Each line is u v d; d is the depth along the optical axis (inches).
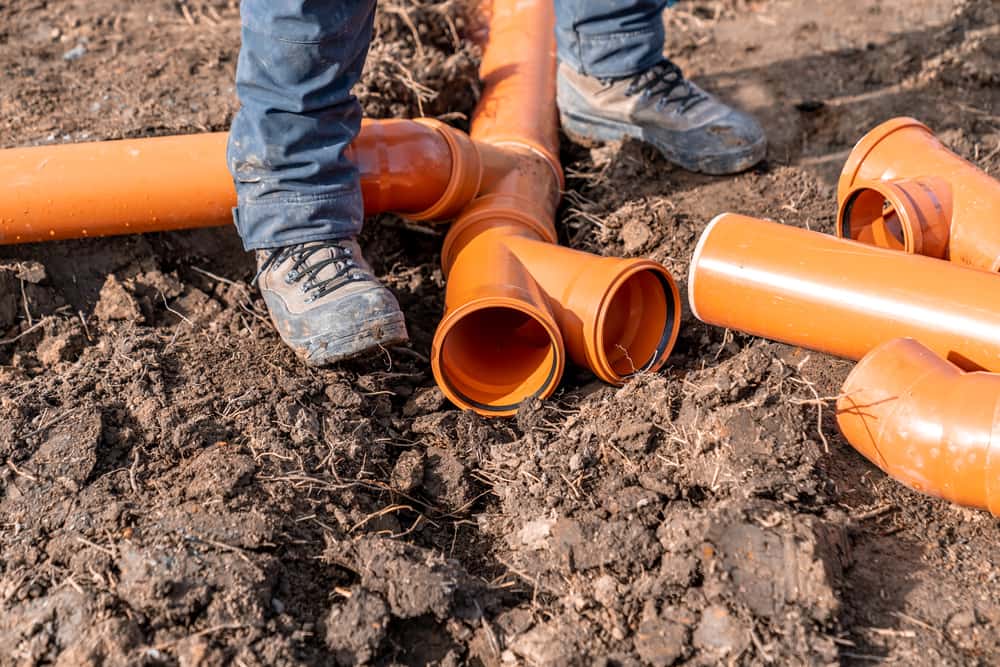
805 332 75.7
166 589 67.2
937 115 93.0
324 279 76.9
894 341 72.2
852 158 82.6
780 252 76.0
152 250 82.3
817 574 67.3
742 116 90.1
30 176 78.0
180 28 98.4
